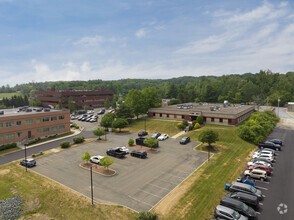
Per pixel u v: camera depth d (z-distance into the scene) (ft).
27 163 119.55
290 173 102.73
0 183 100.42
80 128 237.45
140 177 102.17
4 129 162.30
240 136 161.58
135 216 71.15
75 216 74.28
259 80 541.34
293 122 239.71
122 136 191.93
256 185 91.04
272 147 139.74
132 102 250.78
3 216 76.07
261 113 230.48
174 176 102.37
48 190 91.86
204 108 258.78
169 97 533.55
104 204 79.10
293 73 583.99
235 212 66.69
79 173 108.99
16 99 443.73
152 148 150.71
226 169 108.06
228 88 468.34
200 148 146.30
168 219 69.10
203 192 84.94
